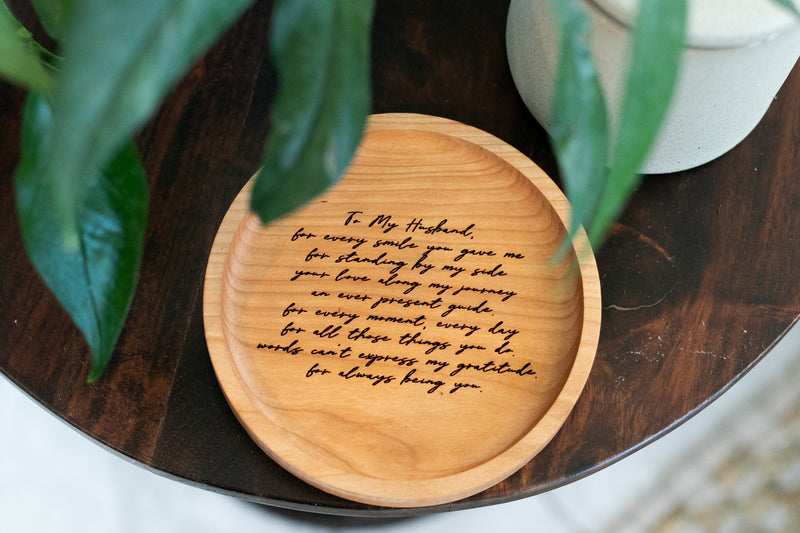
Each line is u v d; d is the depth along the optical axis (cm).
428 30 58
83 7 16
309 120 20
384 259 51
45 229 27
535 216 51
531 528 85
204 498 84
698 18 39
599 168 22
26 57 21
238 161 54
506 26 55
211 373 49
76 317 28
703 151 51
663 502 88
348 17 20
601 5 39
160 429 48
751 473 89
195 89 55
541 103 51
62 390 49
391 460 46
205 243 52
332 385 48
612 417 49
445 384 48
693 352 50
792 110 56
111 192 27
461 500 46
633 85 20
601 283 52
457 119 55
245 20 57
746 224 53
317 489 47
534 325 49
